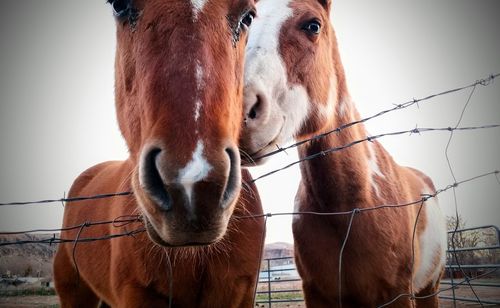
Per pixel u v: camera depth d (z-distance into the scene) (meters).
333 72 3.30
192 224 1.24
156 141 1.31
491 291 11.33
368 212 2.95
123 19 1.77
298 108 2.84
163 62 1.44
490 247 5.35
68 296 3.91
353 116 3.43
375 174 3.22
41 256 25.34
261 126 2.48
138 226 2.33
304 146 3.11
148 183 1.33
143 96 1.52
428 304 4.09
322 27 3.07
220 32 1.56
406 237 3.14
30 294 18.03
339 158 3.02
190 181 1.21
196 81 1.38
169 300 2.23
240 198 2.48
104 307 4.12
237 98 1.72
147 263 2.32
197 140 1.28
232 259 2.46
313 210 3.16
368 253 2.91
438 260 4.02
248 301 2.61
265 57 2.63
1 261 23.53
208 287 2.46
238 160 1.43
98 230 3.10
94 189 3.80
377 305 2.97
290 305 10.84
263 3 2.92
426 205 3.88
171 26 1.50
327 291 3.07
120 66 2.01
